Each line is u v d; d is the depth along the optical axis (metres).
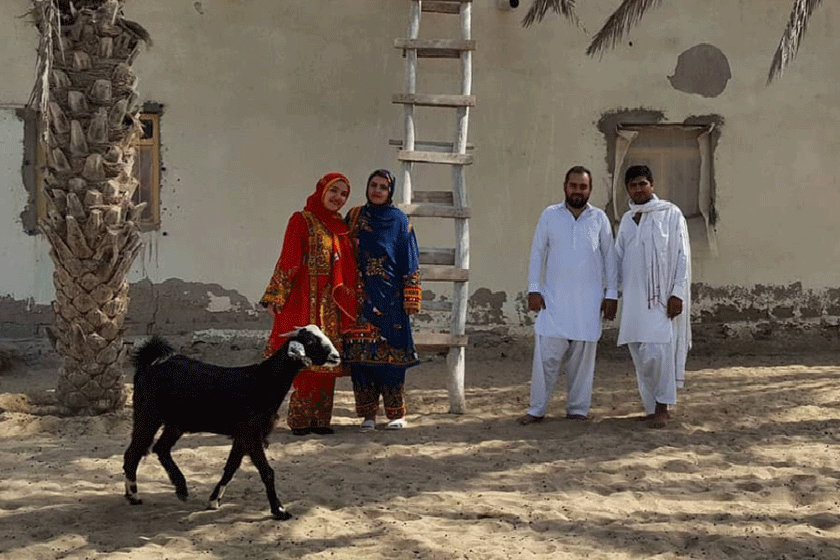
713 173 12.71
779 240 12.80
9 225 11.77
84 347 8.20
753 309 12.75
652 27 12.60
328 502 5.95
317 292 7.65
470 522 5.63
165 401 5.54
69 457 6.90
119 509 5.72
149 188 12.03
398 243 7.90
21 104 11.74
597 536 5.39
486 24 12.40
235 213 12.09
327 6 12.22
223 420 5.51
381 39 12.31
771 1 12.78
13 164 11.75
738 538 5.37
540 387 8.32
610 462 6.96
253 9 12.10
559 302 8.26
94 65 8.11
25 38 11.74
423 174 12.29
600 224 8.32
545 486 6.40
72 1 8.04
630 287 8.15
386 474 6.61
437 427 8.13
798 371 11.20
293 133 12.18
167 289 12.00
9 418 8.03
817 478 6.56
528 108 12.47
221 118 12.06
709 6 12.69
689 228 12.77
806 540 5.34
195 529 5.38
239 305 12.09
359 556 5.02
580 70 12.54
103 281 8.12
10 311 11.74
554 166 12.51
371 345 7.82
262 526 5.44
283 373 5.51
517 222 12.46
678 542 5.33
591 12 12.54
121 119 8.17
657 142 12.78
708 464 6.97
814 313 12.84
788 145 12.80
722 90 12.71
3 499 5.87
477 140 12.38
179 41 12.00
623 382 10.58
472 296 12.41
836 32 12.85
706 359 12.30
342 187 7.76
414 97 9.11
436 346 8.77
